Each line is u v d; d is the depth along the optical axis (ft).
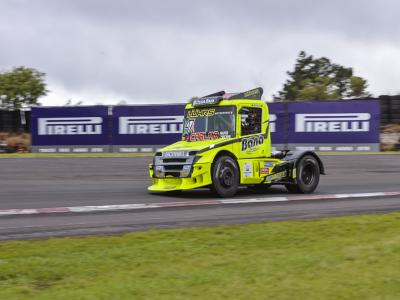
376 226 32.73
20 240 28.43
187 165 44.06
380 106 95.09
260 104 47.60
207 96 49.08
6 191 50.01
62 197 45.68
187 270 22.89
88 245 27.25
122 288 20.36
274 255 25.46
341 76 230.07
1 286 20.92
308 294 19.86
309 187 50.14
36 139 98.99
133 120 97.60
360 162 83.41
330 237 29.73
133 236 29.30
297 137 94.84
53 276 22.31
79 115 98.17
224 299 19.35
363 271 22.67
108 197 45.75
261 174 47.24
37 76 157.28
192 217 36.14
